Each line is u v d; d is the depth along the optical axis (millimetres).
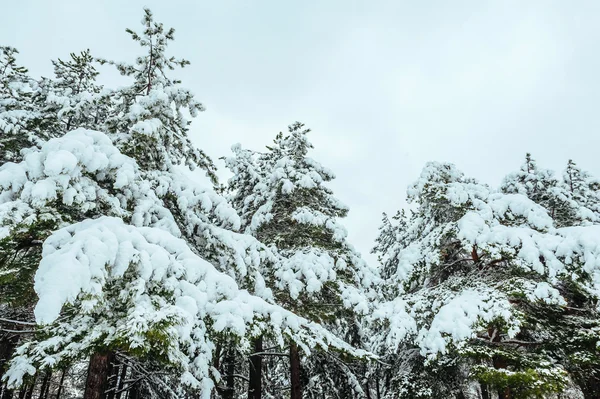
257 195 13898
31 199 4953
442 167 14352
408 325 10086
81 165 5574
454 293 10445
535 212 10453
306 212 12141
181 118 9484
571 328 9602
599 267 8016
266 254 8766
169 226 6820
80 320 5465
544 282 9070
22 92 11320
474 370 8977
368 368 15039
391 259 17484
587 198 14734
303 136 15062
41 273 4211
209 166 9812
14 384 4938
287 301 11609
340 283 11125
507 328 8430
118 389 9039
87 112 8977
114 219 5414
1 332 8273
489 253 10000
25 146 10023
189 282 5496
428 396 11609
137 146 8008
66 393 18375
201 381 6410
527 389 8336
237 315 5656
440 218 13242
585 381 9648
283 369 16234
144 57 9398
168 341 4438
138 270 5020
